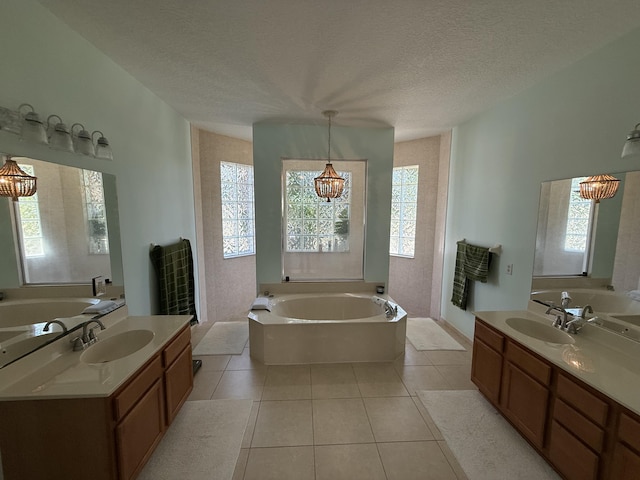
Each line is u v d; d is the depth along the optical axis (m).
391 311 3.12
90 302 1.94
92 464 1.37
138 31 1.79
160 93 2.74
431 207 4.43
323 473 1.68
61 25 1.71
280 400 2.33
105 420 1.34
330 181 2.98
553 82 2.28
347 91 2.62
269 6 1.54
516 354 1.93
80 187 1.88
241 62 2.14
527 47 1.91
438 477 1.66
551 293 2.31
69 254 1.78
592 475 1.39
